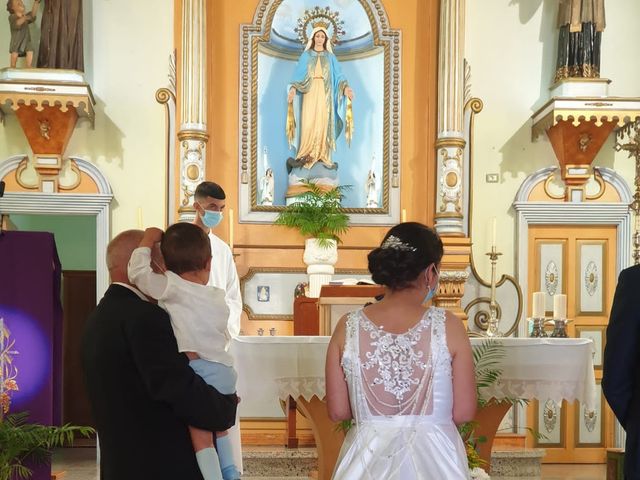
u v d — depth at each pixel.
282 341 4.54
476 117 7.70
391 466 2.13
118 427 2.28
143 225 7.43
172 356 2.27
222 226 7.56
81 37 7.20
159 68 7.54
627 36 7.75
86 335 2.40
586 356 4.65
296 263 7.54
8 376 4.26
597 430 7.45
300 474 6.15
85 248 9.18
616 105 7.11
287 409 6.40
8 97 6.82
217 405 2.31
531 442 7.38
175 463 2.27
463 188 7.54
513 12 7.77
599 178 7.61
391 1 7.83
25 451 4.30
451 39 7.48
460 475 2.14
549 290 7.64
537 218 7.57
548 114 7.24
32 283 4.31
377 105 7.80
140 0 7.57
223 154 7.63
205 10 7.43
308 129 7.68
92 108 7.27
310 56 7.74
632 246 7.55
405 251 2.25
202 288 2.42
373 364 2.21
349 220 7.63
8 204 7.21
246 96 7.66
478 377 4.38
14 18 7.04
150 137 7.50
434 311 2.26
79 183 7.37
